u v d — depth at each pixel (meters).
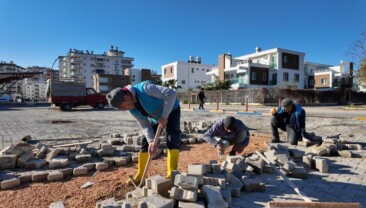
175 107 3.38
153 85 3.12
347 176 3.90
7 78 30.00
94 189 3.28
